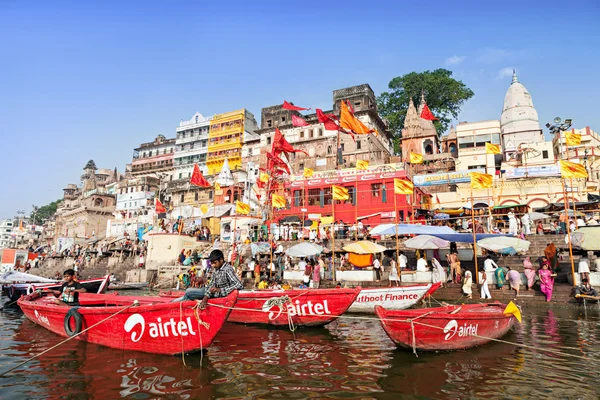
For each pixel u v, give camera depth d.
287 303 11.87
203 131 70.75
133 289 28.20
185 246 34.25
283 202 26.56
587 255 19.97
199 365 8.00
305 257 24.12
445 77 54.59
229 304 8.11
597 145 44.47
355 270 20.92
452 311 10.18
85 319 9.66
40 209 115.81
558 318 13.54
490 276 18.78
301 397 6.33
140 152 79.00
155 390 6.64
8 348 9.70
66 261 43.47
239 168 56.19
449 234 20.58
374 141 51.00
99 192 75.44
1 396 6.43
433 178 31.00
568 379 7.20
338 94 53.69
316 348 9.43
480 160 42.31
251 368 7.82
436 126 54.88
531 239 22.97
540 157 41.34
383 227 21.64
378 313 8.84
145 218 56.84
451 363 8.12
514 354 8.81
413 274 19.78
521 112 48.28
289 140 55.41
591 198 29.08
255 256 27.09
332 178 34.50
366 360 8.37
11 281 20.78
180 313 8.38
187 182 58.47
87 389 6.72
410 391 6.60
